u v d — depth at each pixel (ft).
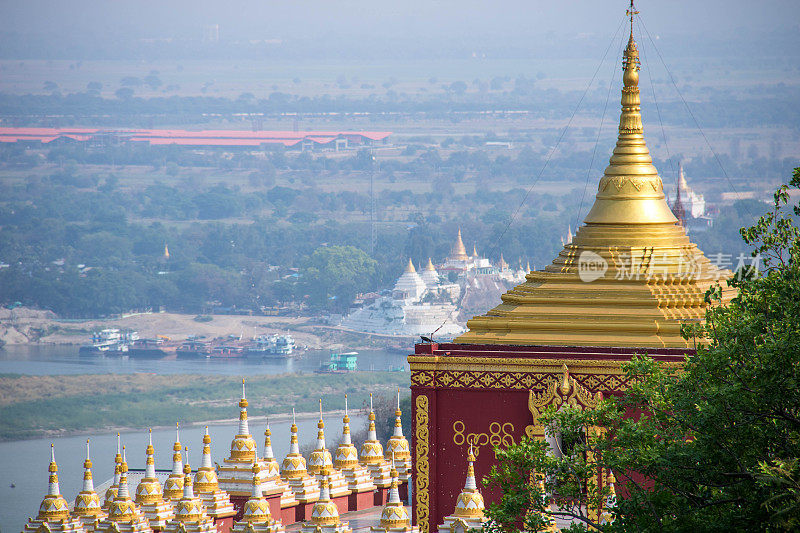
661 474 270.05
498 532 290.15
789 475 246.06
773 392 261.65
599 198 370.32
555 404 339.16
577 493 284.00
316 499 429.38
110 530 398.62
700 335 285.23
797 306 268.82
